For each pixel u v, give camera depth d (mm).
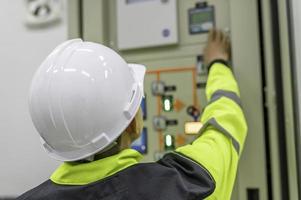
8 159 1383
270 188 1014
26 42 1376
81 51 692
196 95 1109
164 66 1147
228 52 1058
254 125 1010
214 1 1103
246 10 1030
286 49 967
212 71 995
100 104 664
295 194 934
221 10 1095
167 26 1124
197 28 1116
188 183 659
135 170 650
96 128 671
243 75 1023
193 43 1119
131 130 738
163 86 1146
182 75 1127
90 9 1186
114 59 714
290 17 962
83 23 1193
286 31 967
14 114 1383
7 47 1397
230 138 803
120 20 1180
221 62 1018
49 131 683
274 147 986
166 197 620
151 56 1162
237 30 1035
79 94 653
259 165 1003
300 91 914
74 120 657
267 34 1000
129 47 1165
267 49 999
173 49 1140
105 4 1200
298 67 923
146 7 1149
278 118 999
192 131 1096
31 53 1369
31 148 1360
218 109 862
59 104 658
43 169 1345
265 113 1023
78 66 667
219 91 914
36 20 1360
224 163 741
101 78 672
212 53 1049
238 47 1031
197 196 635
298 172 934
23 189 1362
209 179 672
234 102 888
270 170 1013
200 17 1115
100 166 653
